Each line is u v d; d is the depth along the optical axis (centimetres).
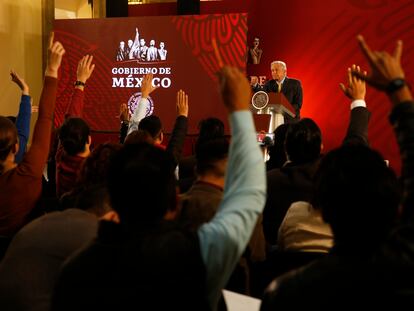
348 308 104
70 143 270
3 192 235
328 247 209
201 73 773
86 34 804
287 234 218
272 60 840
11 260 161
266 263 222
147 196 120
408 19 754
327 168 119
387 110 765
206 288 123
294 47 824
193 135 775
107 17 830
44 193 366
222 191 192
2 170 243
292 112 682
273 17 835
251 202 129
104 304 114
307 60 818
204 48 771
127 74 795
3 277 158
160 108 785
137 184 120
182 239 121
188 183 274
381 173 113
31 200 240
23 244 162
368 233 110
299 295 107
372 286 104
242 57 761
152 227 122
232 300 181
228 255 124
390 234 109
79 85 337
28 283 156
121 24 794
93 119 808
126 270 116
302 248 212
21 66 859
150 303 115
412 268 102
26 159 240
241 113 134
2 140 238
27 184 238
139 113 382
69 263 121
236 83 134
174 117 782
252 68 851
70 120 276
